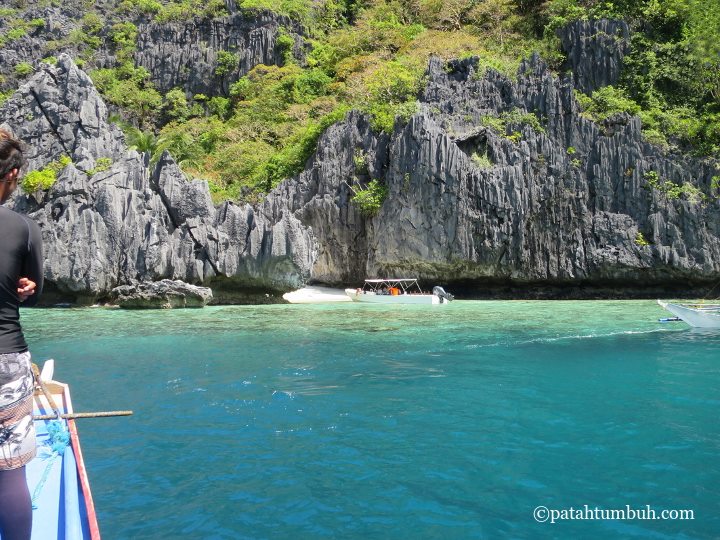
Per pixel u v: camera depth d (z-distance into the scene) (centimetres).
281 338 1689
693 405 906
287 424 821
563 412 871
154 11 6969
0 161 320
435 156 3506
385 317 2328
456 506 544
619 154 3488
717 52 3572
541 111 3691
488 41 4706
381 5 6188
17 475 318
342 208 3828
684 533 488
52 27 6894
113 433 780
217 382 1099
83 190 2912
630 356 1361
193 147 5028
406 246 3603
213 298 3067
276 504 551
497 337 1697
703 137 3478
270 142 5191
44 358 1362
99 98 3378
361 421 832
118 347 1523
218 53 6322
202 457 684
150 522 513
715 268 3259
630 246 3381
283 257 2967
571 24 4075
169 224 3012
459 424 812
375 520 517
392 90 4044
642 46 3900
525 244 3522
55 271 2761
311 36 6588
